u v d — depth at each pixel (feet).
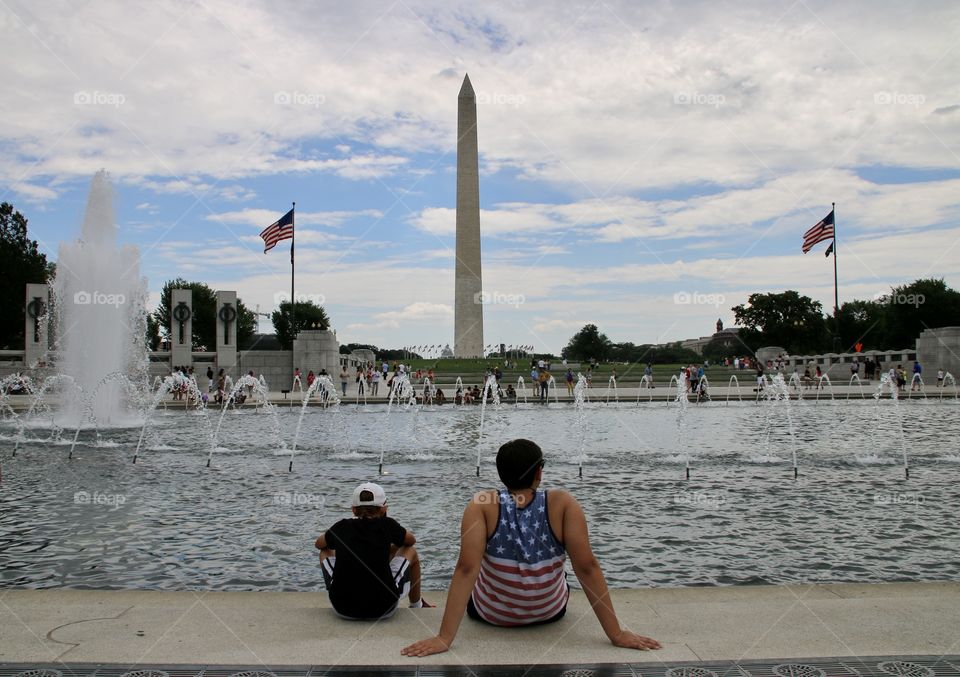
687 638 16.67
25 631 17.29
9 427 86.74
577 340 340.59
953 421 89.25
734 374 213.25
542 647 16.12
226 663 15.34
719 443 68.28
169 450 64.64
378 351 358.84
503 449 17.33
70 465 55.16
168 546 30.89
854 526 34.45
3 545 31.09
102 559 28.94
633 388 181.68
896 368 176.55
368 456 59.93
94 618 18.25
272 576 26.73
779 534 32.94
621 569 27.50
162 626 17.70
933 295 246.06
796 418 97.09
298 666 15.16
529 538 16.96
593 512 37.60
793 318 313.12
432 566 27.71
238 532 33.32
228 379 142.92
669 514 37.09
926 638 16.60
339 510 38.14
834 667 15.07
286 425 90.89
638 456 58.90
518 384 189.47
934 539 32.04
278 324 319.88
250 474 50.60
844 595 20.08
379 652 15.93
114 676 14.74
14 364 156.25
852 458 57.00
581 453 58.29
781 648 16.05
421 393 146.20
